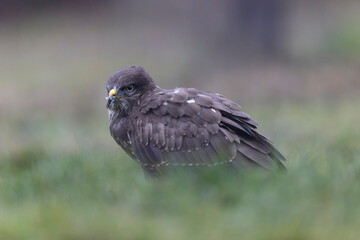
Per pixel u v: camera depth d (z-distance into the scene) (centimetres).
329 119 2158
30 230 806
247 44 3341
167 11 4438
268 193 826
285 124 2031
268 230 750
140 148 1070
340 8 4297
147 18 4556
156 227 780
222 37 3372
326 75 3042
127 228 777
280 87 2912
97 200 884
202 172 914
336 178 900
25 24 4672
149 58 3822
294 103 2617
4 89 3381
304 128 1973
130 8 4731
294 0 4247
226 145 1009
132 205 849
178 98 1051
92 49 4103
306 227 751
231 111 1038
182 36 3959
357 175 947
